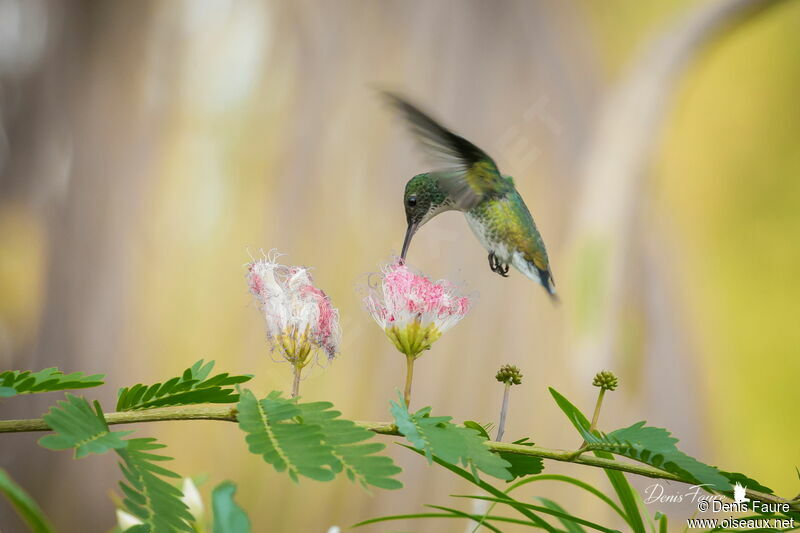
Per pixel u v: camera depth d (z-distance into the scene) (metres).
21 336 5.64
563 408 2.70
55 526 5.18
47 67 5.48
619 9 5.60
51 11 5.46
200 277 5.11
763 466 6.85
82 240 5.29
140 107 5.30
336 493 4.64
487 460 2.64
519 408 4.82
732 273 7.38
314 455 2.62
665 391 5.09
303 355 2.71
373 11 5.19
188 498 2.77
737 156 7.66
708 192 7.59
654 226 5.17
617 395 4.96
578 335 4.92
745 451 6.87
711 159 7.65
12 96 5.52
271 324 2.71
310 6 5.18
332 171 5.07
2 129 5.53
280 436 2.62
